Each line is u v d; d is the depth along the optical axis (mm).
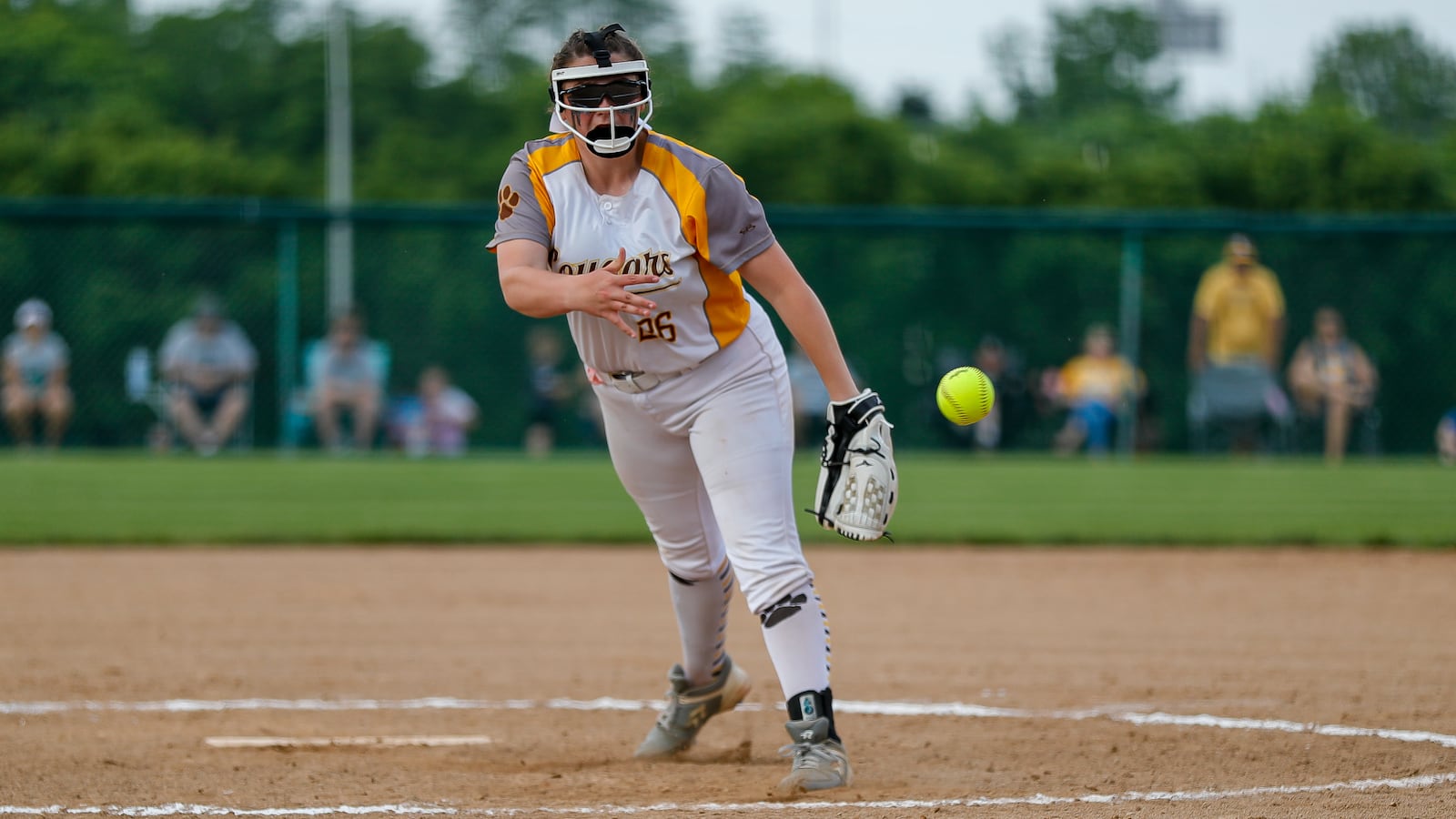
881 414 13773
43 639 22422
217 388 54750
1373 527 35094
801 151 110125
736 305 13516
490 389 60594
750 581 13586
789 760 15375
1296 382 55031
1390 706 17766
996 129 134625
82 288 59906
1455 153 106375
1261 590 27531
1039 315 59562
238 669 20344
